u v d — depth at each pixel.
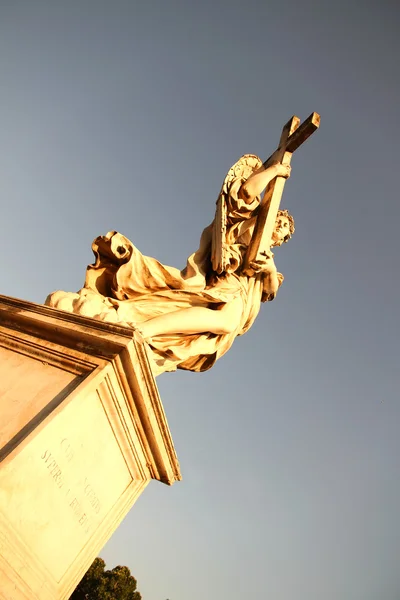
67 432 3.15
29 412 3.18
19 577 2.76
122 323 4.29
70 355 3.54
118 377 3.50
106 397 3.47
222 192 6.30
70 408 3.09
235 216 6.41
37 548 2.92
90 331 3.56
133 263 5.14
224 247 6.12
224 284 6.17
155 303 5.26
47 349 3.64
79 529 3.32
